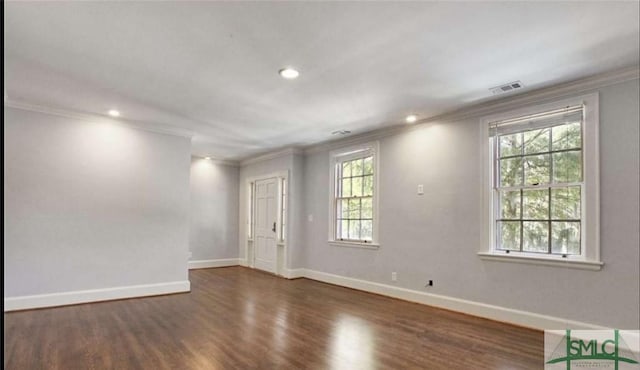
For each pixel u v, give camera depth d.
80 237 4.55
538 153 3.71
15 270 4.15
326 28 2.49
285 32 2.54
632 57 2.89
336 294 5.22
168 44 2.72
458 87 3.56
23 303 4.18
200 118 4.73
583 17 2.33
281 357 2.91
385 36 2.59
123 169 4.89
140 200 5.02
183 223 5.38
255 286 5.80
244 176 8.16
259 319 3.95
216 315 4.10
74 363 2.76
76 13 2.30
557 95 3.54
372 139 5.43
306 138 5.91
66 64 3.07
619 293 3.12
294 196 6.66
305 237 6.65
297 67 3.12
